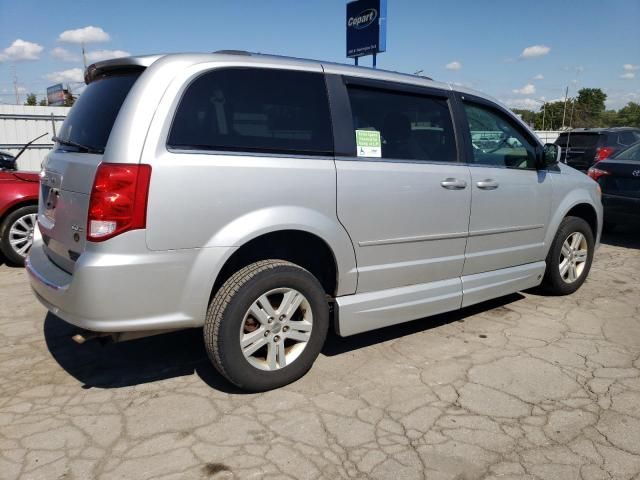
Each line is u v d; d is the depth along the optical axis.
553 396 3.38
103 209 2.81
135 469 2.61
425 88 4.07
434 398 3.33
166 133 2.92
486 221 4.37
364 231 3.61
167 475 2.57
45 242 3.62
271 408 3.18
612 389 3.47
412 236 3.87
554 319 4.75
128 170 2.81
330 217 3.43
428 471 2.63
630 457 2.76
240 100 3.18
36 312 4.80
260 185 3.14
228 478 2.56
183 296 3.00
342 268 3.55
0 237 6.30
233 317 3.12
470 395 3.38
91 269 2.80
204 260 3.01
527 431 2.99
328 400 3.29
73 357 3.88
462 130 4.25
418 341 4.22
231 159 3.07
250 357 3.26
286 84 3.37
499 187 4.42
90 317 2.86
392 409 3.20
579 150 12.45
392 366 3.77
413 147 3.94
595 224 5.60
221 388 3.42
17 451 2.74
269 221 3.16
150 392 3.37
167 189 2.88
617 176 7.68
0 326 4.46
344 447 2.81
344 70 3.67
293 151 3.32
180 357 3.88
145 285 2.88
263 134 3.23
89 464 2.64
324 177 3.38
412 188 3.81
